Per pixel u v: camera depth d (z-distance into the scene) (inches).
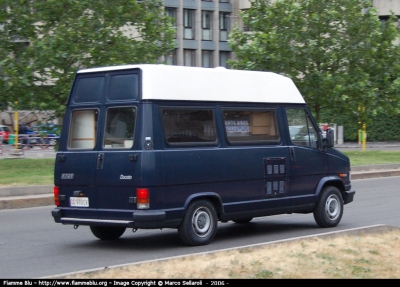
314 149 461.1
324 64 1123.3
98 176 379.6
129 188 366.3
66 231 472.7
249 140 419.8
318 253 327.9
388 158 1149.7
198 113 392.5
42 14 932.0
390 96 1147.3
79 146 395.5
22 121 2004.2
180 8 2028.8
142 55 964.0
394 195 701.9
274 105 441.1
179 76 387.2
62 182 398.0
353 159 1119.0
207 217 391.9
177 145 378.0
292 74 1115.3
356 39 1139.3
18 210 609.6
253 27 1161.4
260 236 433.1
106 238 427.5
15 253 378.9
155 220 361.1
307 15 1125.7
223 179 399.9
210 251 349.4
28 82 899.4
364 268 299.4
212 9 2106.3
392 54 1141.7
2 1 911.7
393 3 1989.4
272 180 430.0
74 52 907.4
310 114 465.7
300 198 447.2
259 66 1117.1
